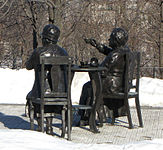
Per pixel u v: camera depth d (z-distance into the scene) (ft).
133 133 33.91
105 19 100.17
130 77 36.37
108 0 93.61
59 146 24.50
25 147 23.44
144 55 104.88
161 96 50.98
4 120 39.73
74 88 55.01
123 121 39.32
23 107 48.70
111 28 98.78
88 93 35.09
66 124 32.30
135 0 97.91
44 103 30.01
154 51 105.40
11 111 45.55
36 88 31.40
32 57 32.07
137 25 101.50
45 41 32.19
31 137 26.25
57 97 31.04
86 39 38.04
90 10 95.25
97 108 34.19
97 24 100.17
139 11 96.32
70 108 31.71
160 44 93.56
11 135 26.43
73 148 24.44
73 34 96.63
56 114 31.42
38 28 82.07
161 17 93.15
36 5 83.35
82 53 99.60
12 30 105.29
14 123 38.17
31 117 31.86
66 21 93.86
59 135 32.40
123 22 95.55
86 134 33.22
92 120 34.01
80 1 86.58
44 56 29.73
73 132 33.81
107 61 35.55
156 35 101.60
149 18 100.48
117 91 35.78
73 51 103.35
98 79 33.47
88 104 34.96
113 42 35.96
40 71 31.42
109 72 35.81
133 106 47.85
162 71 68.85
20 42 105.81
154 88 52.49
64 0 77.46
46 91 30.86
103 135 32.99
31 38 107.55
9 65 107.86
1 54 105.91
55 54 31.89
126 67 35.29
